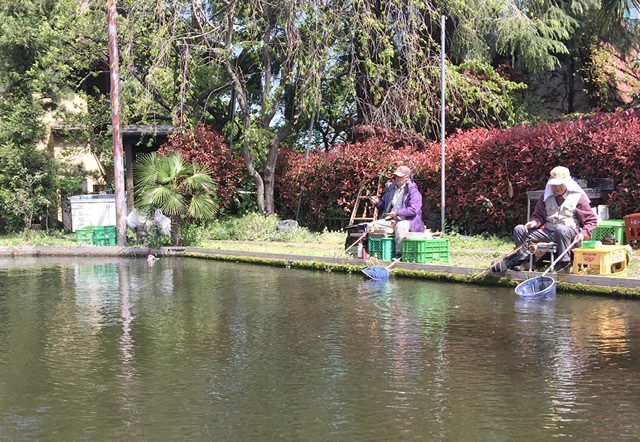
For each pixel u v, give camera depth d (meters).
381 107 15.69
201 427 3.41
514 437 3.22
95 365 4.62
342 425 3.40
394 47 15.87
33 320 6.26
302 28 15.30
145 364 4.63
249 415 3.57
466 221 13.30
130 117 17.64
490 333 5.41
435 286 8.13
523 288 7.30
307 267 10.26
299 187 16.64
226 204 16.91
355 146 15.50
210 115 19.14
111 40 13.44
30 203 16.75
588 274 7.32
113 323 6.08
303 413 3.59
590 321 5.80
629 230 9.85
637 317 5.95
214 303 7.10
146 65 17.58
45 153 17.81
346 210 15.37
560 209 7.72
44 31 16.97
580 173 11.33
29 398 3.91
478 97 15.77
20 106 17.64
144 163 13.48
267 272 9.99
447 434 3.27
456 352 4.83
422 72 14.98
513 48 16.12
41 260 12.53
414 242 9.21
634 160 10.58
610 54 18.80
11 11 17.81
